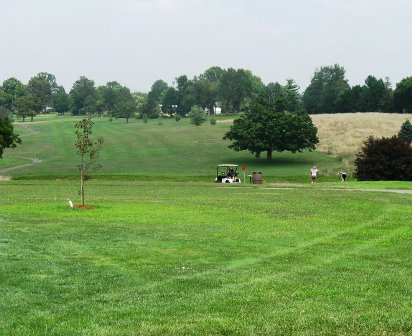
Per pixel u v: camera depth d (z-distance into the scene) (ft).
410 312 34.22
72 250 55.88
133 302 37.14
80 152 103.35
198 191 139.54
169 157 329.72
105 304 36.70
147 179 222.28
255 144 307.78
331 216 85.61
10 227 71.31
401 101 553.64
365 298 37.93
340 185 162.20
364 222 78.69
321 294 39.06
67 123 640.99
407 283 42.34
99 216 84.43
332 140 363.97
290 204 104.37
